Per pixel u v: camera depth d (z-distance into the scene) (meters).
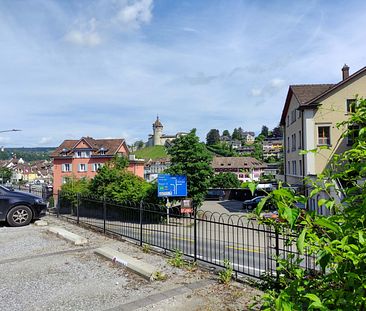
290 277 2.62
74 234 8.79
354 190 2.16
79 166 57.88
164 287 5.27
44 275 5.88
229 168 82.69
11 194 10.73
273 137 154.50
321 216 1.95
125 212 10.31
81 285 5.38
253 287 5.19
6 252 7.38
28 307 4.58
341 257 1.77
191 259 7.32
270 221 2.33
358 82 26.98
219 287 5.23
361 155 2.23
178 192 22.67
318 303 1.75
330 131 27.28
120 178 25.36
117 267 6.30
